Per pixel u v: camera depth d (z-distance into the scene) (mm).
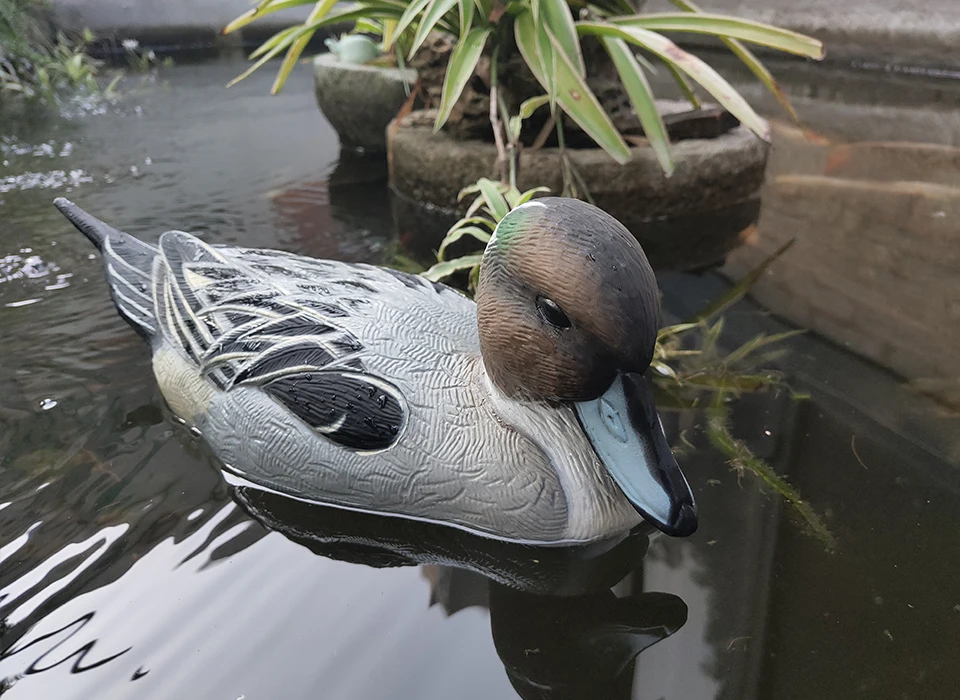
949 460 383
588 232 293
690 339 485
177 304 396
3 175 711
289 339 357
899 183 765
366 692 281
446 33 691
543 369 311
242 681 284
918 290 548
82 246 579
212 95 1060
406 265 567
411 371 344
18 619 302
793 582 322
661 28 608
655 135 557
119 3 1319
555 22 562
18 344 459
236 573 326
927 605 311
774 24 1466
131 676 285
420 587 323
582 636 304
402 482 340
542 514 332
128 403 417
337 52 899
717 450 390
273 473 361
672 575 328
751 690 281
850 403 425
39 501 354
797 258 603
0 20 1068
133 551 333
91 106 980
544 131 653
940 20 1245
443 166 660
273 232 616
